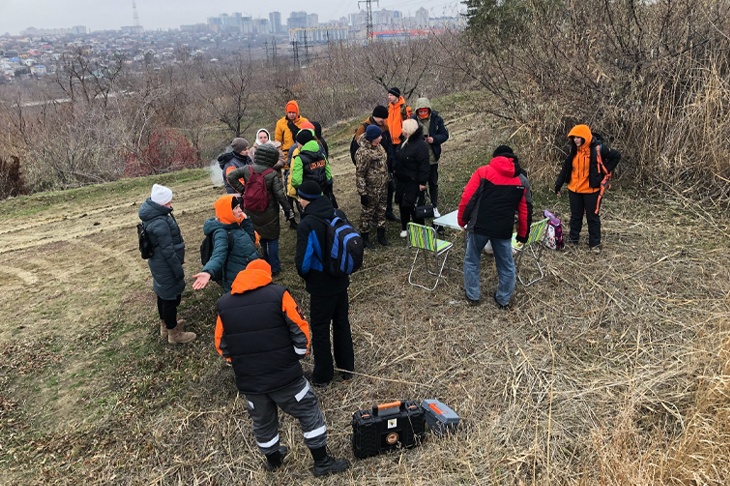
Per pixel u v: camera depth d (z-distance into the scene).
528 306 5.20
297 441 3.80
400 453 3.61
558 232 6.14
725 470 3.14
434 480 3.36
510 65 8.78
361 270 6.15
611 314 4.95
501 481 3.33
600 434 3.46
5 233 8.70
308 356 4.70
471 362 4.48
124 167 17.38
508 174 4.70
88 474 3.66
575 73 8.05
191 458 3.73
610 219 6.85
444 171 9.35
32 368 4.84
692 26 7.61
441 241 5.66
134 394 4.42
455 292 5.55
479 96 13.69
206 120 29.62
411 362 4.53
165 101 29.77
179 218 8.82
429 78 23.38
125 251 7.54
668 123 7.42
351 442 3.71
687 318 4.78
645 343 4.53
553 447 3.55
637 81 7.66
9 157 16.25
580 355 4.47
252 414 3.32
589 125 7.85
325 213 3.84
